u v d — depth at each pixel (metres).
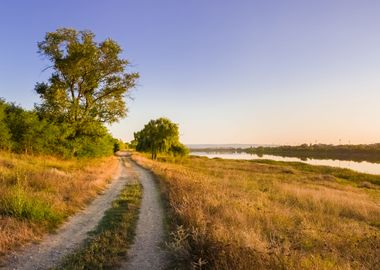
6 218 9.10
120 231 9.26
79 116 36.59
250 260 5.84
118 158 70.12
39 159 27.48
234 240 6.80
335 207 17.33
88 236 8.97
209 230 7.69
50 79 34.81
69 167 26.48
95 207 13.23
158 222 10.73
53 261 6.98
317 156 184.50
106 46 34.72
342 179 47.03
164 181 21.61
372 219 15.94
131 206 13.34
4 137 27.31
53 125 33.22
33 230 8.81
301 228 10.36
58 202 11.97
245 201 14.23
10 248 7.43
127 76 36.72
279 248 6.44
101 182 20.56
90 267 6.59
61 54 33.72
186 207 10.77
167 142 62.84
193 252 6.96
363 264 6.96
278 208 14.50
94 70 35.03
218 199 13.35
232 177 33.09
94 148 42.53
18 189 11.10
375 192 33.66
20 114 30.16
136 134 73.94
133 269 6.64
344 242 9.20
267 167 60.38
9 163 19.94
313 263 6.29
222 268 5.91
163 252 7.68
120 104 37.47
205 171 41.19
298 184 32.84
